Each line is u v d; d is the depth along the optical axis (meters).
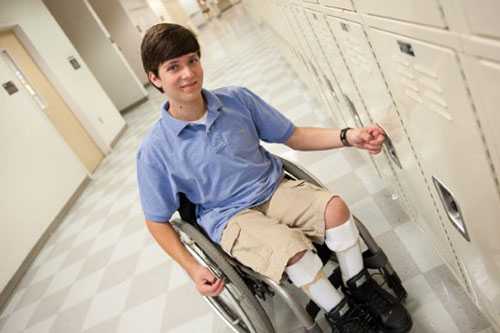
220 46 9.62
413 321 1.33
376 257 1.29
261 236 1.16
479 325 1.21
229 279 1.21
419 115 0.77
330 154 2.58
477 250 0.85
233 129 1.23
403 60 0.70
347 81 1.34
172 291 2.16
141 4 12.97
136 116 7.73
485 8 0.39
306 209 1.21
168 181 1.26
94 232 3.44
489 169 0.59
